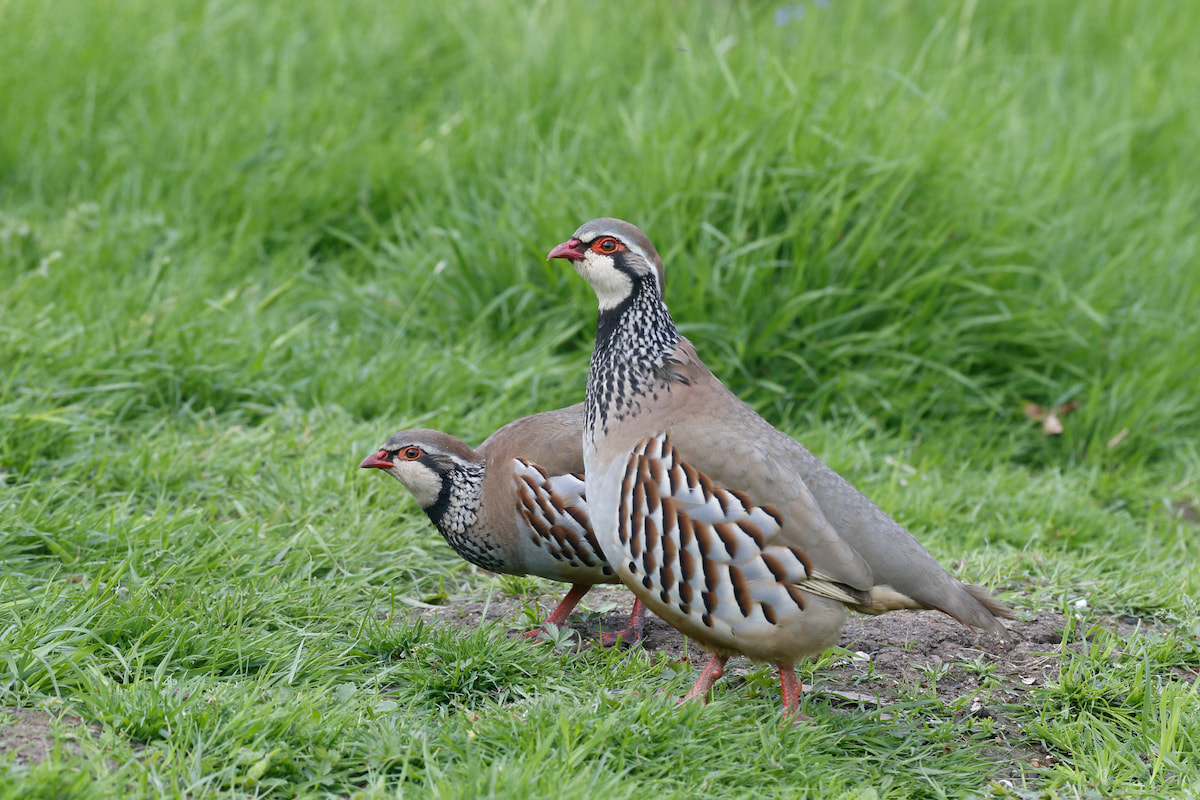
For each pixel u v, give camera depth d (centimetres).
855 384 1113
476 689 668
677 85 1353
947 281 1152
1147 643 757
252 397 1025
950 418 1137
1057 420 1126
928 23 1770
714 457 641
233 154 1361
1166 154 1538
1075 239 1264
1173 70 1692
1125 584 859
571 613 811
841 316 1130
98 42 1505
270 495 891
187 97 1438
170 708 586
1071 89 1672
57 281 1116
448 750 589
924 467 1028
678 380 677
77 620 661
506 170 1302
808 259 1137
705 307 1121
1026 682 727
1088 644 774
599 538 688
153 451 903
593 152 1270
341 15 1612
